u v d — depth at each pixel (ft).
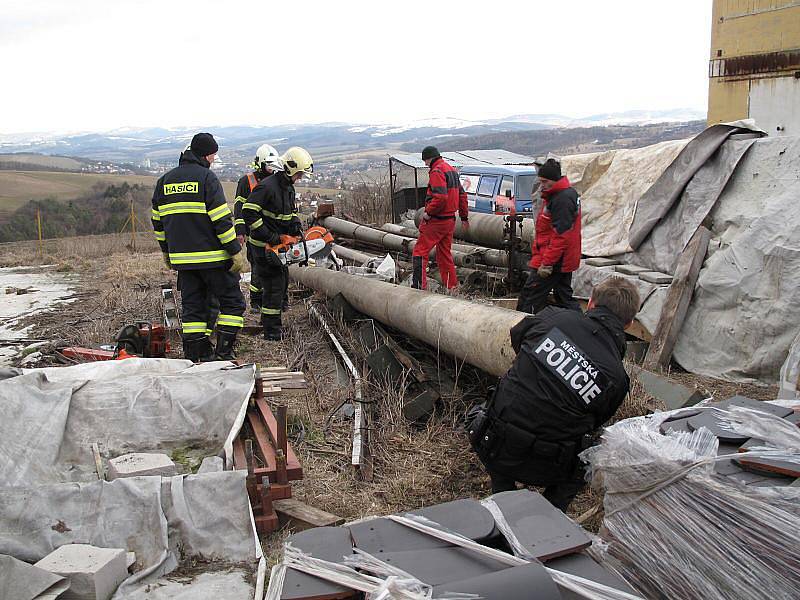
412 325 21.04
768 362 19.99
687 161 24.63
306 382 19.90
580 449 11.09
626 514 8.87
